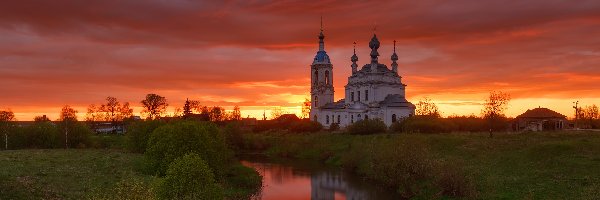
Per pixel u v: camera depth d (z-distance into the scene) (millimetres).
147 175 74750
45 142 138250
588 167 71188
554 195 62062
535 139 98188
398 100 160875
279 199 78188
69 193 59938
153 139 78812
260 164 122812
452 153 96562
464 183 68375
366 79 168875
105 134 185750
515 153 87312
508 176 74562
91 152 118625
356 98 173625
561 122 134875
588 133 103125
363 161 107375
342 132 150000
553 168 74375
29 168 79375
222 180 81000
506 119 145375
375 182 90000
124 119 190875
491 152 91875
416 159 79625
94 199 47156
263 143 159500
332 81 197500
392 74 171750
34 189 59625
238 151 155500
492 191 67375
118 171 79938
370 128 138375
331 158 126062
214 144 78812
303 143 146875
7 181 61531
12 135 135125
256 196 80125
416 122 130125
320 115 189125
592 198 58062
